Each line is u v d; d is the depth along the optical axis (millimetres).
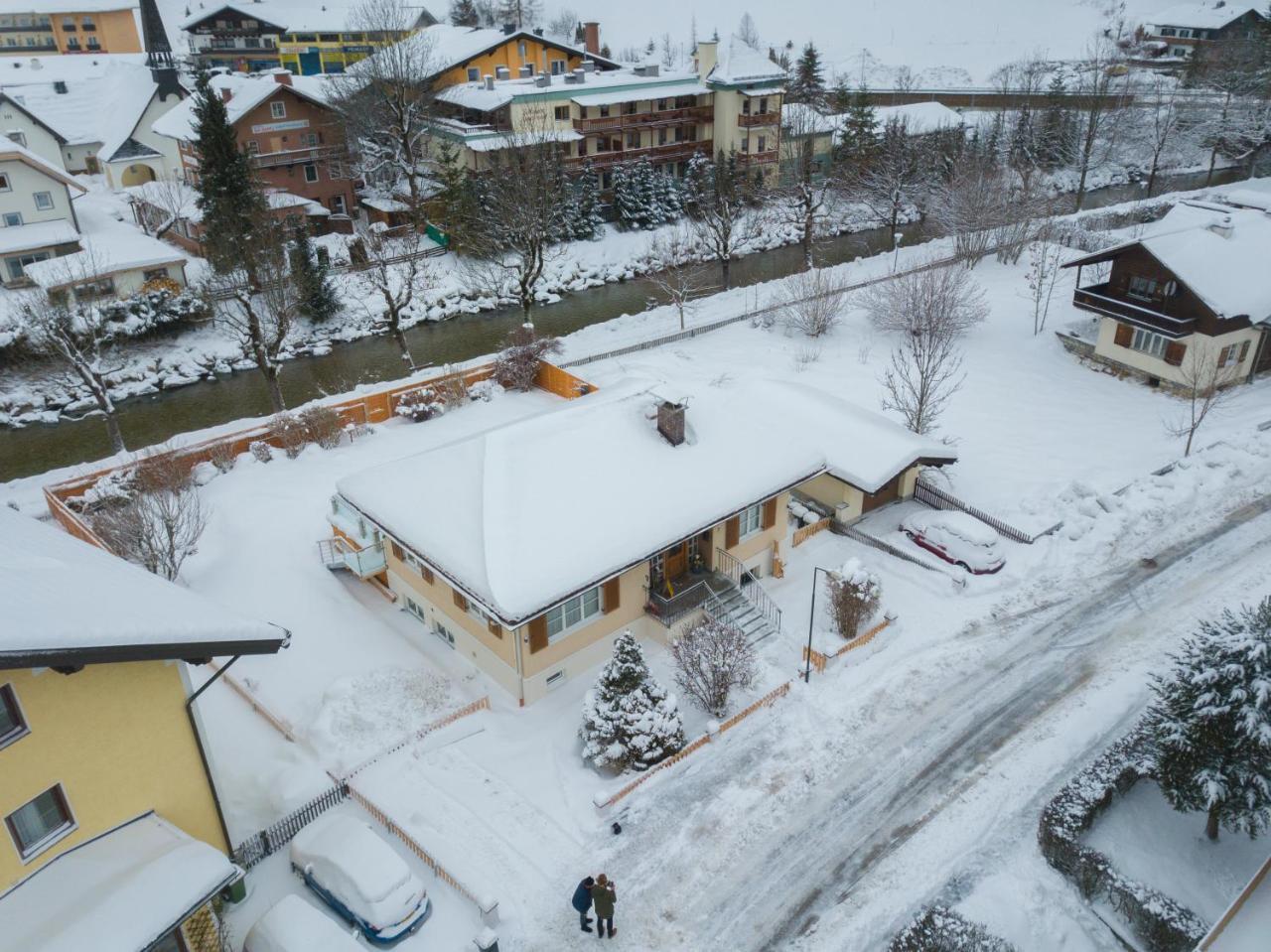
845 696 23328
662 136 72812
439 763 21047
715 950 17203
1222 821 18031
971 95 101125
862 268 56375
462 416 38906
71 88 77562
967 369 42062
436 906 17703
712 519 24172
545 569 21656
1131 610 26234
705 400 27594
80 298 47062
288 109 62031
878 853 19141
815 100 89375
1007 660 24500
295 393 46594
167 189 61125
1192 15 111625
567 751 21484
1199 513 30531
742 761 21438
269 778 20703
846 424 31656
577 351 45188
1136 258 39375
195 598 16969
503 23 134375
